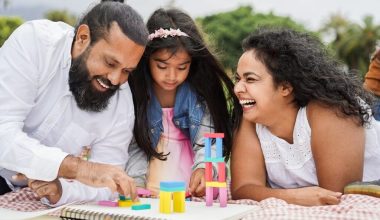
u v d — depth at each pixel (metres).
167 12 2.67
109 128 2.44
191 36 2.59
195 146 2.73
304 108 2.45
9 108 2.19
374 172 2.59
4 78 2.21
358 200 2.15
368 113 2.47
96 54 2.14
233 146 2.59
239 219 1.97
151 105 2.70
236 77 2.54
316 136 2.38
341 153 2.36
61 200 2.19
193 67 2.71
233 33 32.97
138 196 2.31
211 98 2.70
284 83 2.40
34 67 2.25
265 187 2.41
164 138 2.75
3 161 2.11
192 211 1.99
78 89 2.25
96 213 1.93
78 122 2.39
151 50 2.52
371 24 38.09
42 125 2.35
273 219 1.89
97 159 2.47
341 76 2.44
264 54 2.39
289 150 2.48
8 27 24.48
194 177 2.52
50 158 2.06
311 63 2.41
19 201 2.32
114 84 2.19
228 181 2.77
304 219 1.88
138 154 2.76
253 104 2.44
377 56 3.04
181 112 2.73
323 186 2.40
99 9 2.17
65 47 2.31
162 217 1.87
